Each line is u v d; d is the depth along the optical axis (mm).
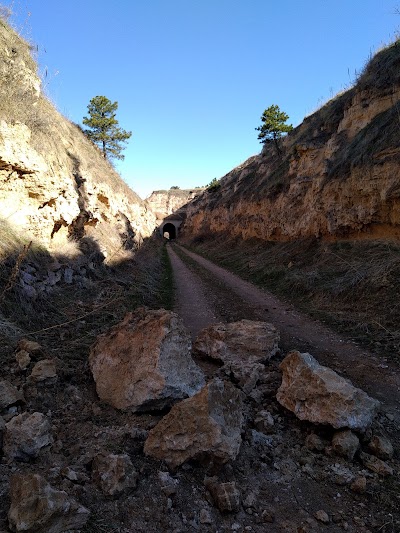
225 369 6785
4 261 7789
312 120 33094
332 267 15773
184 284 19625
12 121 9586
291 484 3930
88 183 15602
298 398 5191
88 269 12781
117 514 3094
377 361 7836
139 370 5121
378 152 15992
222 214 46688
